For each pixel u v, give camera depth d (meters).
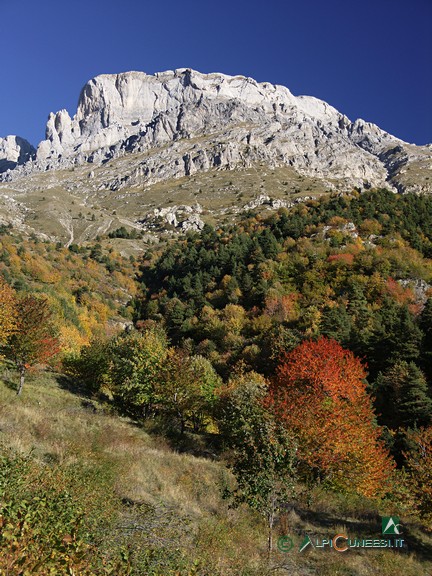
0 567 4.53
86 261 143.25
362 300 76.69
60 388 37.78
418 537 16.89
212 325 83.25
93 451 17.98
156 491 16.08
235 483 20.20
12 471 8.60
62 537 5.57
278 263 98.62
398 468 35.09
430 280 84.88
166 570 7.69
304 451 19.83
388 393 48.25
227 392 38.53
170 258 140.38
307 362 25.75
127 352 42.31
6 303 31.89
